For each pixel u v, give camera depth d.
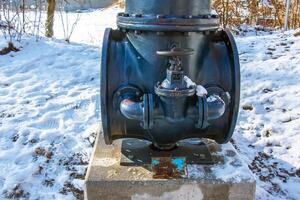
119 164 2.47
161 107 2.25
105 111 2.29
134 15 2.22
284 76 4.73
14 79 4.66
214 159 2.55
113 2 15.34
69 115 3.91
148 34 2.21
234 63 2.34
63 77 4.77
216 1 9.17
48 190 2.95
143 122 2.22
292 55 5.31
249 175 2.38
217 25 2.33
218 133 2.51
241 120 3.94
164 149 2.60
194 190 2.33
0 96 4.25
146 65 2.28
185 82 2.18
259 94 4.37
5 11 7.17
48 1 6.68
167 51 2.14
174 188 2.33
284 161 3.33
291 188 3.02
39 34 6.82
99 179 2.32
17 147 3.36
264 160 3.36
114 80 2.32
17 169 3.10
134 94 2.30
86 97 4.24
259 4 9.77
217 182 2.33
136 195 2.34
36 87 4.49
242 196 2.35
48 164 3.19
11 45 5.45
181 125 2.33
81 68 5.00
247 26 9.26
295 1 8.72
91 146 3.42
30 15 8.14
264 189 2.97
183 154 2.56
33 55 5.35
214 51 2.42
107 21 11.41
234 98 2.36
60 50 5.55
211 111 2.21
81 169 3.14
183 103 2.23
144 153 2.58
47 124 3.75
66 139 3.49
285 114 3.99
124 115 2.26
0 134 3.52
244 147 3.50
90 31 9.59
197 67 2.34
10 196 2.87
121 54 2.37
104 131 2.34
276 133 3.71
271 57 5.33
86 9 14.40
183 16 2.16
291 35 6.43
